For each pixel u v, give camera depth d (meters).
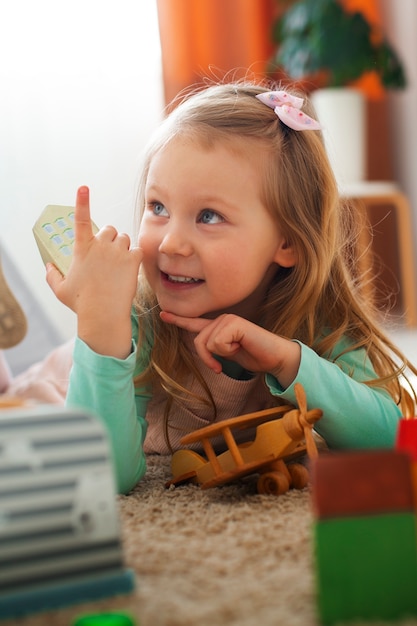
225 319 1.06
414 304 3.09
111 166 2.68
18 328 0.92
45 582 0.63
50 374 1.49
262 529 0.80
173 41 2.79
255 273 1.13
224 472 0.98
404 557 0.60
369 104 3.34
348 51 2.87
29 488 0.62
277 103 1.20
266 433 0.97
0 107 2.57
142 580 0.68
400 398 1.26
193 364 1.17
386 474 0.61
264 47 2.99
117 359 1.00
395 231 3.33
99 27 2.66
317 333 1.23
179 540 0.78
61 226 1.12
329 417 1.06
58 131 2.63
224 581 0.67
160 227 1.11
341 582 0.60
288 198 1.16
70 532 0.63
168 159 1.11
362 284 1.50
